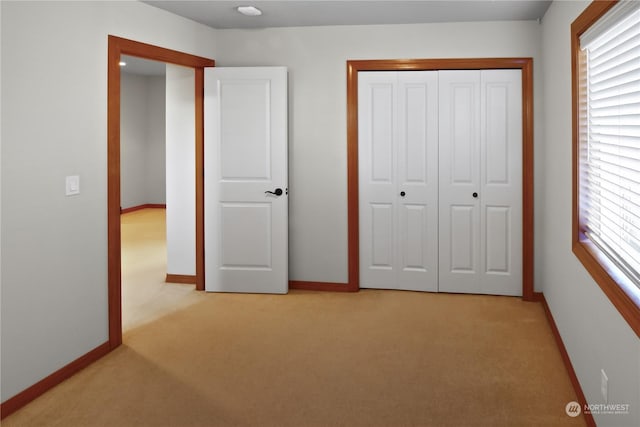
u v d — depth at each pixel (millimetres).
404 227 4504
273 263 4484
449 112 4340
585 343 2471
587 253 2443
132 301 4316
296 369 2961
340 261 4547
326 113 4461
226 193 4488
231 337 3477
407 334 3506
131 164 10039
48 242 2770
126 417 2447
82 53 3006
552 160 3623
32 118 2650
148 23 3703
